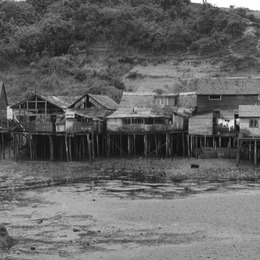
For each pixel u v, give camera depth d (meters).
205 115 71.62
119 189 50.41
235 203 42.69
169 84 111.50
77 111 79.50
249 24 134.38
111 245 31.80
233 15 138.50
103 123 76.69
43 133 72.88
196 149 72.44
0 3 152.38
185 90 106.38
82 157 75.88
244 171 61.03
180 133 74.25
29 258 29.41
